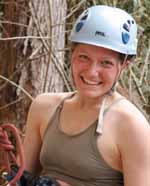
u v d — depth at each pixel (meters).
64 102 2.30
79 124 2.19
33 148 2.46
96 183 2.17
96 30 2.12
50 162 2.25
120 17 2.16
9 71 3.83
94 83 2.14
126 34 2.14
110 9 2.18
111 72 2.13
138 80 4.50
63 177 2.21
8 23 3.81
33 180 2.23
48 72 3.80
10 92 3.83
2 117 3.88
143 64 4.68
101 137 2.13
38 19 3.75
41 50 3.77
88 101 2.19
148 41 4.80
